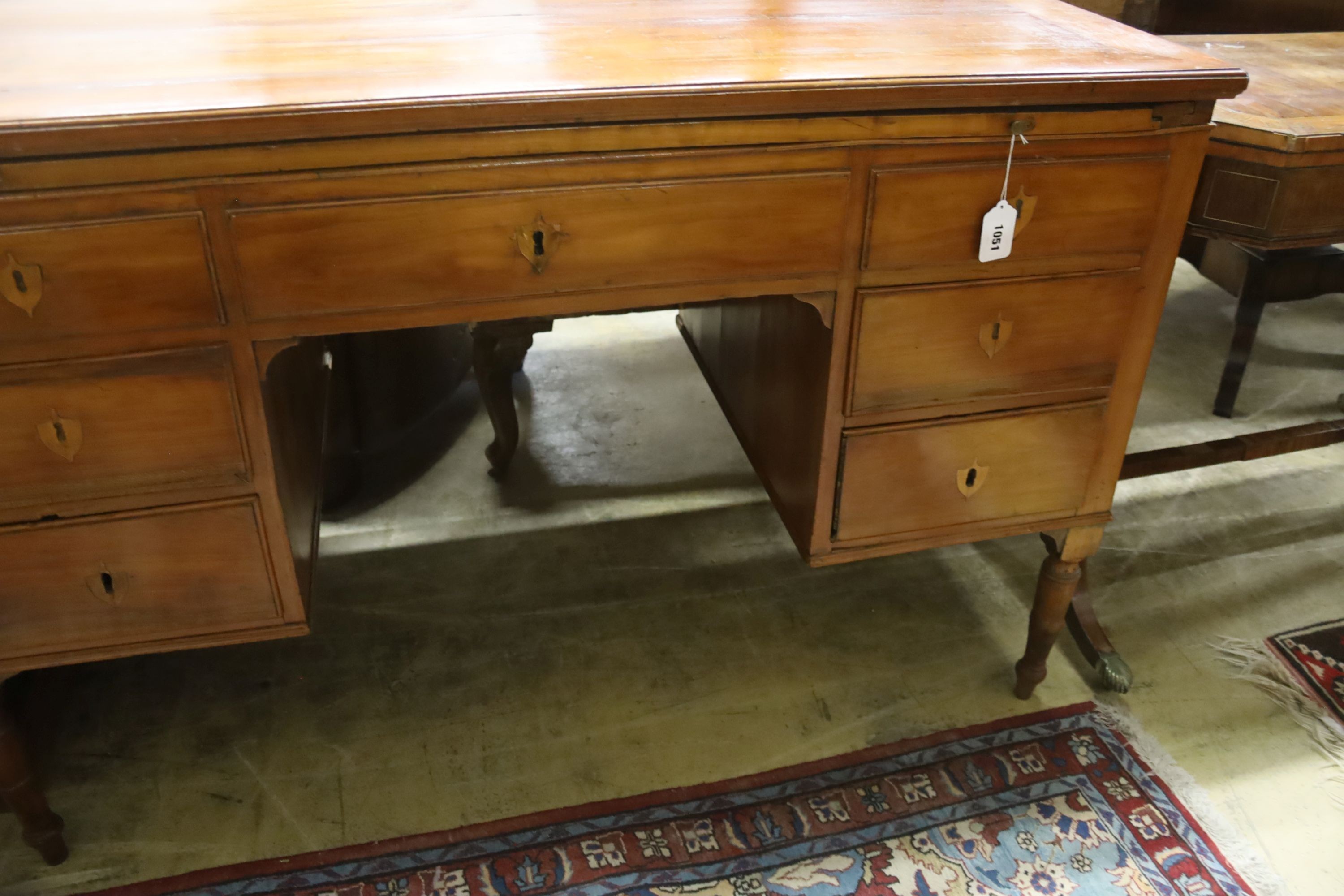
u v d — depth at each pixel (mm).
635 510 1962
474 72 1026
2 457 1032
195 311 1003
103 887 1262
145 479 1078
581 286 1079
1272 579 1813
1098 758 1453
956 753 1459
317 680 1569
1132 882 1282
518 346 1836
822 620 1706
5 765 1186
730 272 1108
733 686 1571
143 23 1236
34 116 877
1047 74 1068
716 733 1490
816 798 1389
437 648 1634
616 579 1787
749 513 1959
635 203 1043
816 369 1242
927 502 1331
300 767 1428
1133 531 1931
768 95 1007
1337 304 2785
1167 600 1762
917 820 1359
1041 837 1339
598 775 1422
